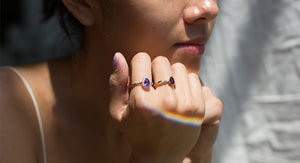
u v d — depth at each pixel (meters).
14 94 0.47
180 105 0.41
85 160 0.51
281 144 0.88
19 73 0.49
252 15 0.89
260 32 0.88
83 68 0.49
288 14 0.84
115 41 0.44
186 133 0.42
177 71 0.42
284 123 0.87
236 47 0.92
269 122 0.89
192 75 0.43
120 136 0.53
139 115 0.40
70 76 0.51
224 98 0.94
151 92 0.40
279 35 0.86
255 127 0.91
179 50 0.42
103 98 0.49
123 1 0.42
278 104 0.87
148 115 0.40
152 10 0.41
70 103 0.51
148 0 0.41
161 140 0.41
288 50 0.85
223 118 0.95
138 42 0.43
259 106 0.90
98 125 0.51
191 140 0.42
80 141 0.51
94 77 0.49
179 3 0.41
